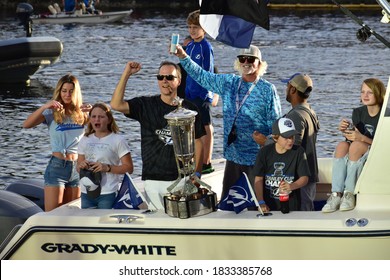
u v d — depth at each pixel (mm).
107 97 37344
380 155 11836
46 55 43000
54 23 71375
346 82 40000
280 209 12562
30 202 15102
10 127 30500
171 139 12938
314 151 13227
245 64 14117
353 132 12203
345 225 11695
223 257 12148
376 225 11602
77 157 14289
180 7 86500
